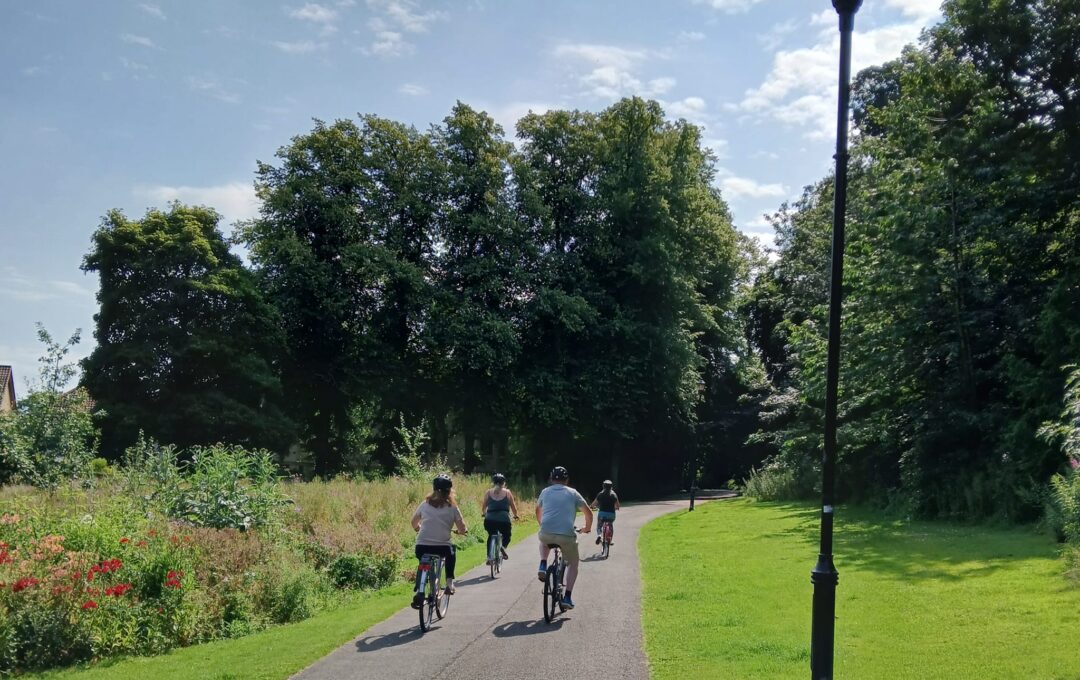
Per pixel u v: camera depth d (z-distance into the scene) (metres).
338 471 47.12
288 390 45.75
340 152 44.56
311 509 19.97
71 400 22.39
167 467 17.14
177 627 11.68
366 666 9.04
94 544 12.32
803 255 41.22
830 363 7.61
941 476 23.94
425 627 10.83
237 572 13.66
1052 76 25.03
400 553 17.78
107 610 11.16
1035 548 15.52
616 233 47.38
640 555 18.55
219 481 16.89
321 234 44.94
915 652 8.77
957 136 24.66
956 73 25.83
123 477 17.66
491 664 8.87
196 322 42.12
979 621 10.03
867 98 42.38
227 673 9.05
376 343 44.06
